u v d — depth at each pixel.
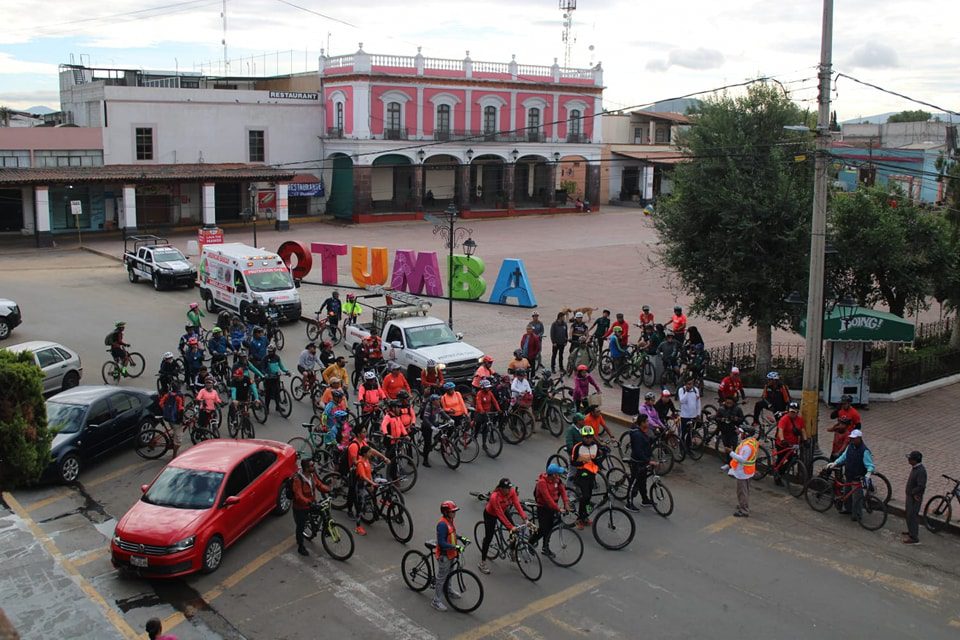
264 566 13.17
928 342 27.59
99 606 11.66
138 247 40.00
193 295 36.69
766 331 22.84
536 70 67.31
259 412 20.44
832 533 14.38
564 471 13.08
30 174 50.19
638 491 15.23
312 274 43.44
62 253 49.12
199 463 13.96
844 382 20.98
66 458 16.48
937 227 22.86
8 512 15.21
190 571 12.49
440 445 17.44
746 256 21.27
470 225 63.00
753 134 21.64
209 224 56.75
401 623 11.46
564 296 36.66
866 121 68.38
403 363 22.78
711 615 11.62
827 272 21.81
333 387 17.64
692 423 17.98
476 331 29.83
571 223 65.06
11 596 11.91
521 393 18.92
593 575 12.80
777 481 16.52
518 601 12.02
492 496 12.76
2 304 28.53
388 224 62.72
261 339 22.36
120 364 23.56
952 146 29.75
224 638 11.13
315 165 64.88
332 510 15.30
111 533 14.42
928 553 13.64
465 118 64.88
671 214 22.48
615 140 80.25
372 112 61.19
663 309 34.00
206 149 59.69
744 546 13.84
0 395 13.88
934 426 19.72
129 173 53.47
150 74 65.56
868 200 22.12
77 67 60.78
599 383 23.58
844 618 11.56
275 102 62.12
